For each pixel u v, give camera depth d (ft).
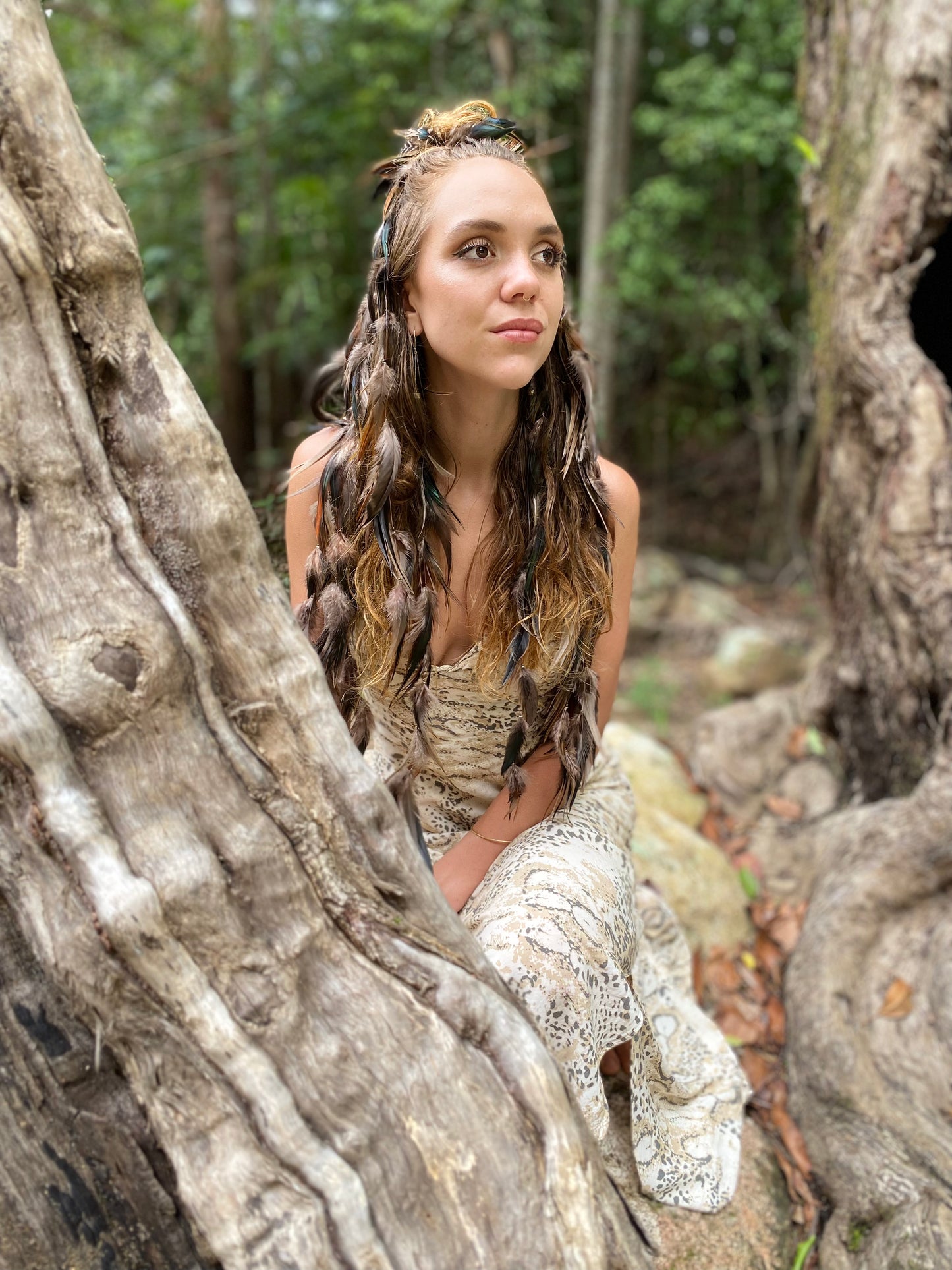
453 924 3.97
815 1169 6.29
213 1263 3.63
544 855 5.19
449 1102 3.66
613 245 21.98
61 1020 3.59
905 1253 5.34
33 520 3.34
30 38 3.30
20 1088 3.62
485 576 5.44
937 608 8.52
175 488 3.54
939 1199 5.59
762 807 10.57
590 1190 3.73
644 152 27.25
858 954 7.45
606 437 23.29
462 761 5.92
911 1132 6.15
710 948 8.14
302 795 3.73
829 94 10.08
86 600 3.37
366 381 4.99
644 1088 5.49
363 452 5.04
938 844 7.53
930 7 8.77
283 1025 3.53
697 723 12.23
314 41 25.86
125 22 23.62
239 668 3.65
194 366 29.01
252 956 3.52
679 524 29.45
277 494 7.19
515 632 5.28
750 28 21.81
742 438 31.50
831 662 10.43
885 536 8.88
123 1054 3.52
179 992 3.42
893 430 8.89
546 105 23.49
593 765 6.12
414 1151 3.59
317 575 5.26
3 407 3.27
